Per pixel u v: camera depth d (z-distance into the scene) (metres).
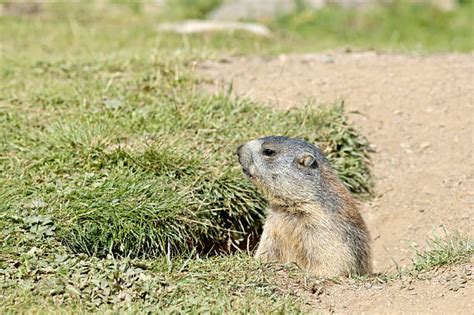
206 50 15.35
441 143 12.91
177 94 13.09
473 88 13.80
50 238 9.49
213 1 24.28
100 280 8.60
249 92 13.12
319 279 9.26
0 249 9.10
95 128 11.62
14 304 8.19
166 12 23.58
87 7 22.98
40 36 18.39
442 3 25.39
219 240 10.94
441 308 8.50
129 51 15.93
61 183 10.50
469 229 11.38
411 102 13.60
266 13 23.88
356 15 23.86
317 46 19.30
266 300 8.54
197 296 8.50
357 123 13.17
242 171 10.56
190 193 10.73
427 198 12.09
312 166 10.16
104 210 10.03
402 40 22.33
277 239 10.32
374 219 12.05
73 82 13.62
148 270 9.02
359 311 8.54
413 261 10.06
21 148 11.30
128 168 10.96
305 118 12.57
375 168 12.69
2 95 12.95
